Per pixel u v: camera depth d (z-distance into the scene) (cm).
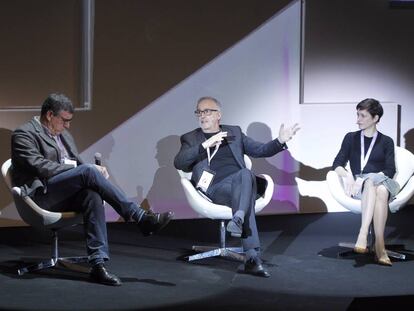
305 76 725
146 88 667
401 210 731
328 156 716
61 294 472
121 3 654
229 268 539
